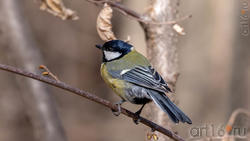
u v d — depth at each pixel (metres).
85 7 16.55
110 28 7.27
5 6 10.10
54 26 16.50
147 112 7.79
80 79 17.00
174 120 6.28
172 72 7.62
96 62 17.17
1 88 15.55
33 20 16.14
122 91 7.43
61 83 5.75
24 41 10.18
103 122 16.39
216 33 13.44
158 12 7.61
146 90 7.01
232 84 12.82
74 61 16.92
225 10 13.13
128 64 7.48
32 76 5.62
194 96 14.16
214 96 13.52
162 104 6.65
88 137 15.83
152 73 7.14
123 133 15.83
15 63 10.20
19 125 15.48
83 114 16.52
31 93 10.12
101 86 17.16
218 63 13.38
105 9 7.24
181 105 14.28
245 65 12.73
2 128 15.34
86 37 16.88
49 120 10.14
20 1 10.57
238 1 12.91
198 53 14.34
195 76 14.40
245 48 12.75
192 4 14.27
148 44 7.75
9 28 10.08
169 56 7.63
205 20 14.09
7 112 15.48
